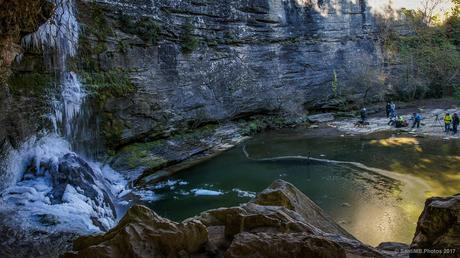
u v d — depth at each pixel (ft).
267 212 15.44
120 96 60.95
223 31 86.94
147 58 67.36
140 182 53.57
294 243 11.45
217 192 49.85
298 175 56.29
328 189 49.65
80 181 39.75
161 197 48.24
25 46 43.39
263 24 97.09
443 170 55.42
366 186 50.39
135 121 63.98
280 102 99.91
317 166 60.49
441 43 123.95
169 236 12.11
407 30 126.62
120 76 61.77
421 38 125.08
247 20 92.89
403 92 121.19
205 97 81.66
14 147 40.32
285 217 15.10
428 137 76.69
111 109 59.47
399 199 45.24
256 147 74.79
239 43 91.15
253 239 11.73
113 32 61.31
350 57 115.34
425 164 58.85
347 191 48.70
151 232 12.16
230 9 88.07
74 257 11.65
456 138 74.28
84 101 54.08
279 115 99.19
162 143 67.97
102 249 11.46
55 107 48.03
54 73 48.70
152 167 57.77
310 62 107.55
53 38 48.37
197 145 72.38
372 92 116.47
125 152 60.44
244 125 89.92
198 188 51.57
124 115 61.87
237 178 55.52
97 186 41.70
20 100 42.32
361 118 98.07
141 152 61.82
